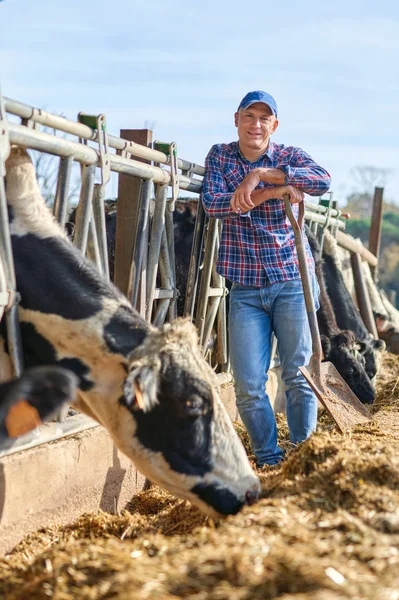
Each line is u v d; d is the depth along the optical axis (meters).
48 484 3.94
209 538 2.88
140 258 4.85
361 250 10.61
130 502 4.71
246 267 4.88
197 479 3.53
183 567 2.58
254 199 4.73
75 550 3.12
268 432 4.86
